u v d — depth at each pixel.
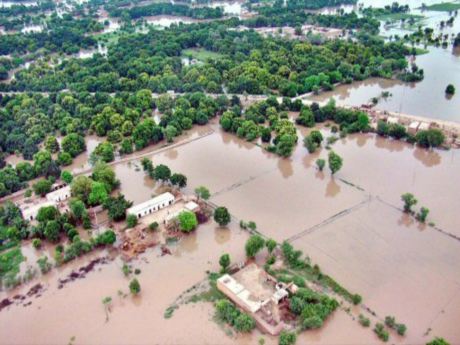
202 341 149.38
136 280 167.25
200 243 195.12
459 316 154.75
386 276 173.25
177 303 164.62
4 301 169.50
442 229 198.12
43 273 181.50
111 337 152.38
